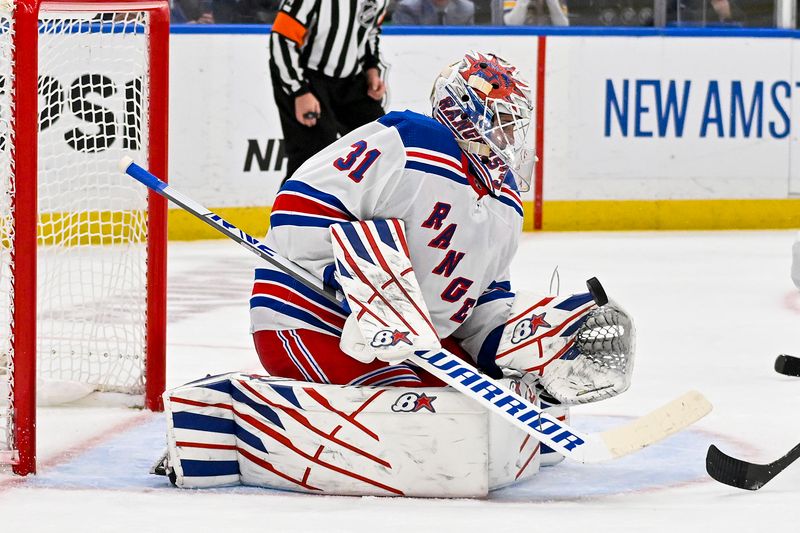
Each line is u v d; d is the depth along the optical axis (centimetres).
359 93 2245
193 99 2638
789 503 774
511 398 788
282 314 857
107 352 1145
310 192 846
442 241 858
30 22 818
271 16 2681
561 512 746
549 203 2819
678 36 2833
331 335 851
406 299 811
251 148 2670
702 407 779
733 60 2855
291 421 803
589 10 2833
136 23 1227
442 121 864
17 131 823
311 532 690
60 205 1319
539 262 2269
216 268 2208
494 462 806
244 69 2652
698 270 2194
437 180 846
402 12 2780
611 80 2819
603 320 862
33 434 851
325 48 2184
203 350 1424
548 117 2800
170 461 816
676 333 1571
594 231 2834
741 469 791
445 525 707
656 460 920
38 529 698
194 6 2652
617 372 859
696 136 2858
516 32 2778
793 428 1036
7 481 834
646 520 724
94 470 875
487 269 898
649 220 2859
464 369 794
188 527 701
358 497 793
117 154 2064
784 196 2902
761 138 2881
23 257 832
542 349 874
